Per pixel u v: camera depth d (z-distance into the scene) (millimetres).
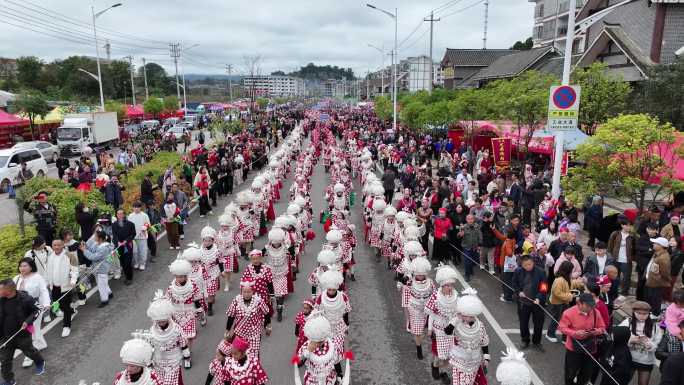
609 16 29438
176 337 6863
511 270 10953
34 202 14617
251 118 61281
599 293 7766
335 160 25844
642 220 11359
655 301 9680
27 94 40906
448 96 39219
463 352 6750
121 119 56000
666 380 5977
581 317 7207
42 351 8938
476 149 31906
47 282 9523
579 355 7270
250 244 14844
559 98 13758
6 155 26062
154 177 21453
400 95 61156
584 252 13930
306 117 81750
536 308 8758
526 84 23078
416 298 8562
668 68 19938
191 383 7875
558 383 7777
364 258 14422
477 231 12273
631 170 11344
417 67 100438
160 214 16312
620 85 20750
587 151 11328
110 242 12234
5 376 7793
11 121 36656
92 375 8156
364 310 10797
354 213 20125
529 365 8336
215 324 9977
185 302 8219
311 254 14570
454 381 6785
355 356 8844
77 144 37594
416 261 8531
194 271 9445
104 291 10914
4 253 12094
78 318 10336
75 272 9883
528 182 19484
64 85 77938
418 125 35500
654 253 9883
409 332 9805
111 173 20297
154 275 12883
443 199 15898
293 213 12727
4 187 25219
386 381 8016
